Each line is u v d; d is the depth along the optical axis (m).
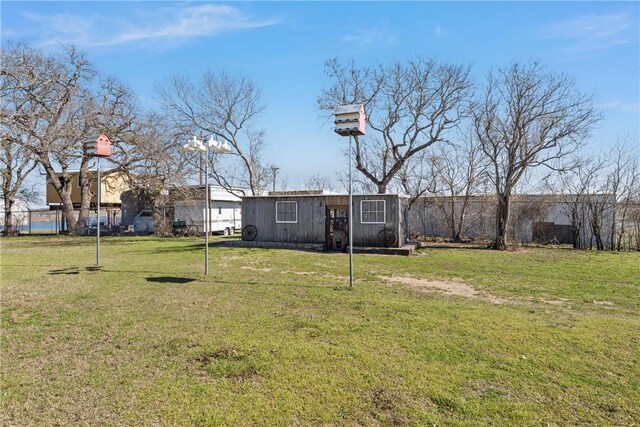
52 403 3.08
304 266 10.31
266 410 2.98
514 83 15.01
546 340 4.51
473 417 2.90
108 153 10.27
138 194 25.22
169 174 22.61
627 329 4.94
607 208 15.28
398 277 8.86
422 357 4.00
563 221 16.73
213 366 3.77
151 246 16.09
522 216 17.45
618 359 3.98
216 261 11.23
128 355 4.07
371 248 13.66
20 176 24.89
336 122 7.62
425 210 20.11
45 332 4.80
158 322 5.20
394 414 2.94
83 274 9.06
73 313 5.66
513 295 7.08
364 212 14.23
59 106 20.39
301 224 15.07
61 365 3.81
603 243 15.41
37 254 13.48
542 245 16.56
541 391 3.30
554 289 7.62
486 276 9.05
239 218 26.78
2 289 7.36
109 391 3.28
